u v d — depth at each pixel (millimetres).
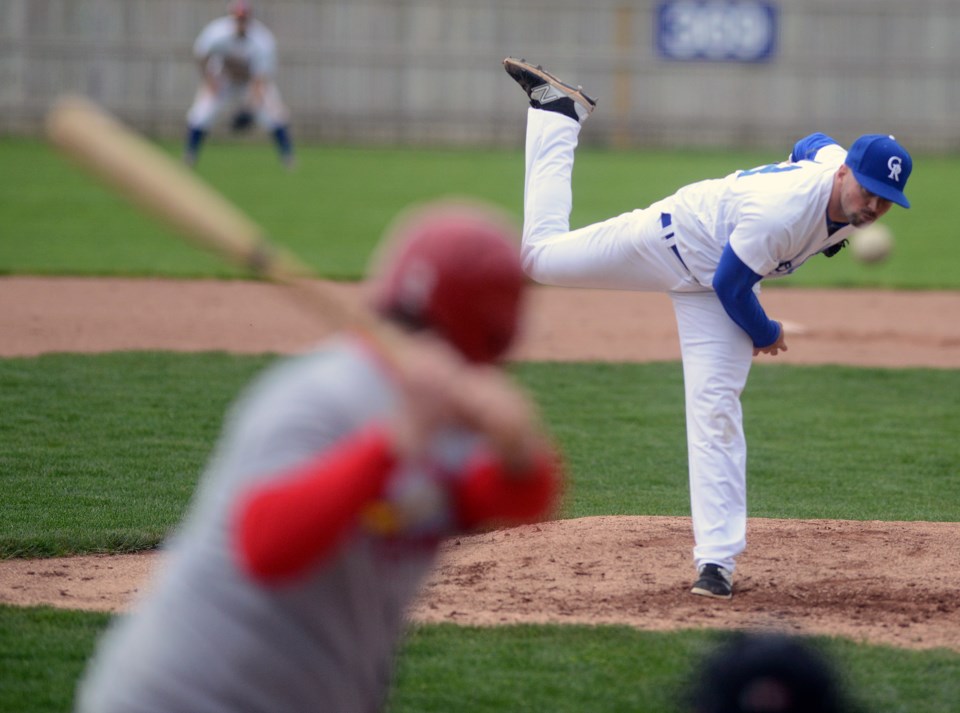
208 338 45156
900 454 32562
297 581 9008
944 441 33938
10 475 28422
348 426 8812
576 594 20984
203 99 87312
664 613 20078
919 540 24000
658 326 50438
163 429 33031
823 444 33562
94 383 37875
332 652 9250
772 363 43594
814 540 24031
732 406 20875
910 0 113750
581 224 69750
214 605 9047
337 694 9359
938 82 115438
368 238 66812
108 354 41938
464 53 115062
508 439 8266
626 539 24000
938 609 20344
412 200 80875
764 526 24969
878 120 116000
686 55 115312
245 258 8781
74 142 8562
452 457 9023
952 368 43156
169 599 9203
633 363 43156
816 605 20547
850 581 21641
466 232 9141
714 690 9734
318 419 8766
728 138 116750
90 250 62812
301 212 75375
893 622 19703
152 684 9023
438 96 116062
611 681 17000
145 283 55188
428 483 8977
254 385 38312
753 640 9891
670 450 32625
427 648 18141
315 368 9070
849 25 114688
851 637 18797
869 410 37406
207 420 34062
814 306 54125
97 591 20875
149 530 24203
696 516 21078
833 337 48000
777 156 109625
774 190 19484
